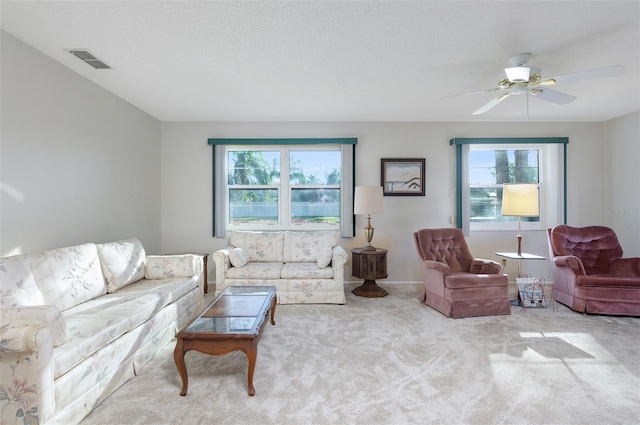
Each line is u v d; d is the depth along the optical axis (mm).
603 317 3205
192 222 4559
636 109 4012
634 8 1910
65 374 1609
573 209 4562
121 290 2707
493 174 4734
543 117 4387
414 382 2043
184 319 2943
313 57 2564
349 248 4559
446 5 1890
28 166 2416
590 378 2082
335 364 2279
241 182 4703
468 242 4578
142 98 3562
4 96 2221
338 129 4570
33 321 1534
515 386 1993
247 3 1872
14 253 2312
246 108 3941
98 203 3197
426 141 4578
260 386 2006
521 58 2492
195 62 2656
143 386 2010
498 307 3277
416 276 4574
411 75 2928
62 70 2711
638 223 4102
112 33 2213
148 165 4176
